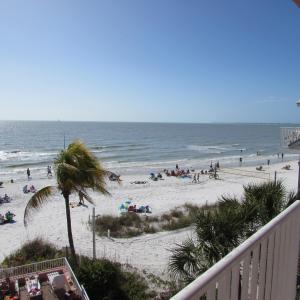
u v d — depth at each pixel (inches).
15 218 905.5
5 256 611.8
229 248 253.8
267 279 97.4
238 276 78.6
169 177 1678.2
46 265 496.4
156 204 1067.3
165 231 740.7
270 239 96.5
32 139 4345.5
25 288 449.1
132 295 431.8
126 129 7657.5
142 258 586.6
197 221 277.4
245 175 1738.4
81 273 450.0
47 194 497.0
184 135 5866.1
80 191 502.6
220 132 7327.8
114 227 770.2
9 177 1695.4
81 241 689.6
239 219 262.7
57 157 498.0
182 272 279.9
